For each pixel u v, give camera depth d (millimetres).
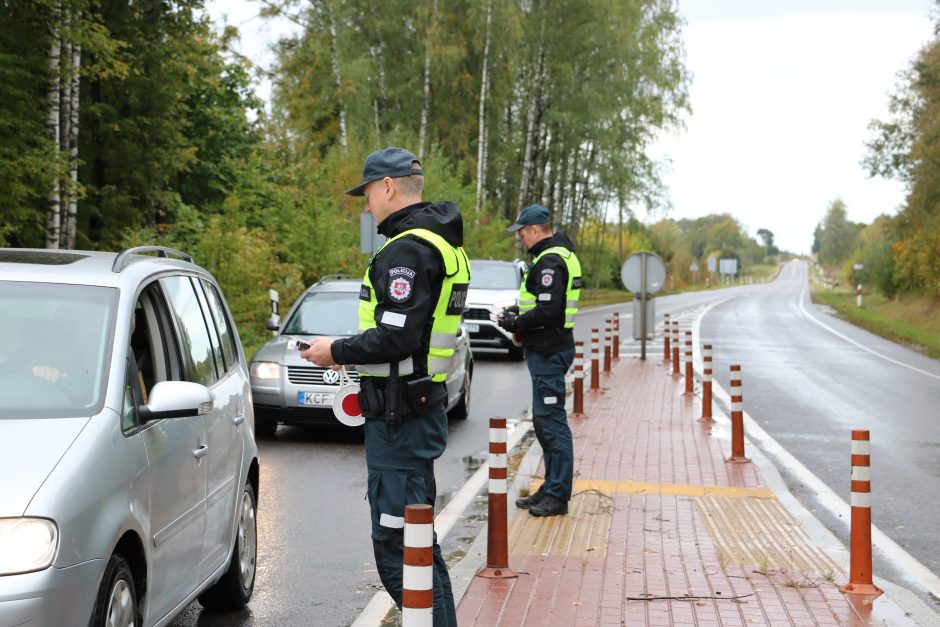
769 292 106250
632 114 47875
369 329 4383
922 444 12906
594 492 9367
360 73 42781
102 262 5250
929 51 44594
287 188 29172
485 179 48938
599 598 6242
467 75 46625
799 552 7418
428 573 3840
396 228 4480
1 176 19344
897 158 45969
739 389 11016
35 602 3619
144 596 4395
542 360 8359
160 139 26422
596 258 71938
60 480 3865
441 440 4570
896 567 7273
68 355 4551
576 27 46781
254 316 23031
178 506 4844
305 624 5848
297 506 8883
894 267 57000
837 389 19078
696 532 7945
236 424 5973
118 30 24500
